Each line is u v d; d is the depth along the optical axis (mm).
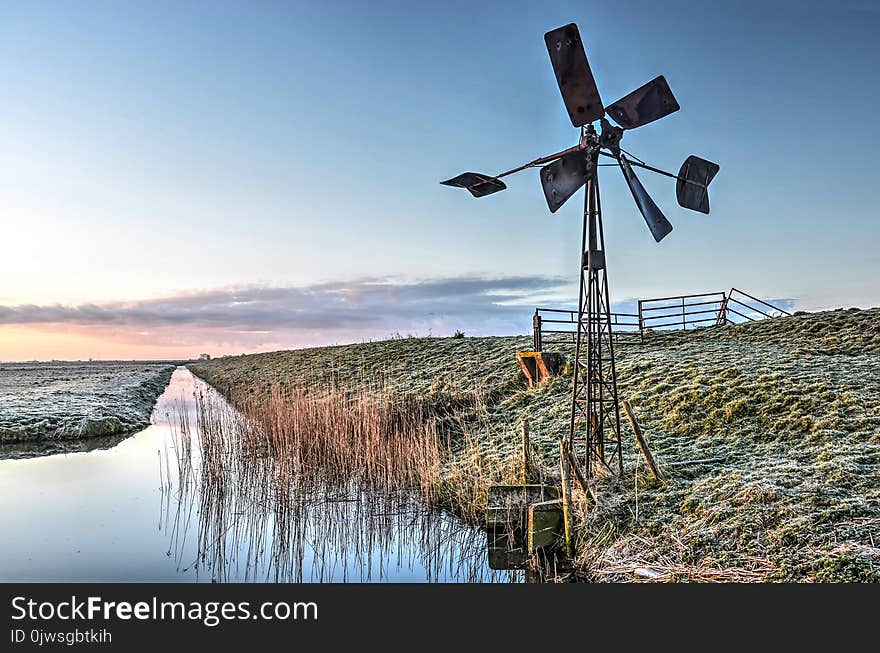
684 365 18375
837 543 7297
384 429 16516
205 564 9414
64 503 13016
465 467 13398
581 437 12117
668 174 10117
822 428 11859
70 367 92562
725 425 13148
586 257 10406
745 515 8352
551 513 9117
